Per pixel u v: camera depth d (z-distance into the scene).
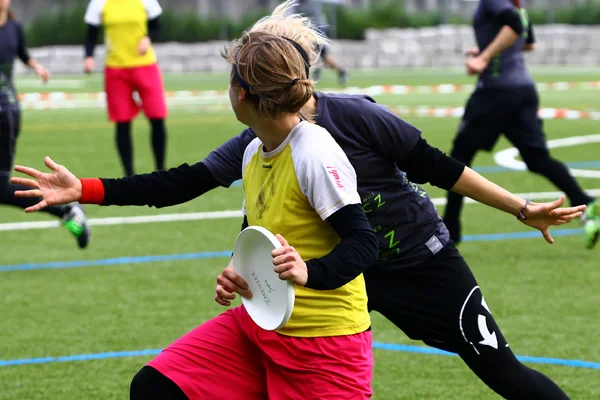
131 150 19.20
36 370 8.56
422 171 6.05
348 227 5.13
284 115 5.32
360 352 5.52
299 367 5.48
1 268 12.59
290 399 5.55
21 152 24.78
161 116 19.14
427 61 71.69
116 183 6.01
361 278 5.59
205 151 24.64
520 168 21.14
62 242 14.25
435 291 6.33
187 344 5.78
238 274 5.62
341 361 5.45
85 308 10.60
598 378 8.24
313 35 5.70
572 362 8.66
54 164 5.89
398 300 6.36
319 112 5.91
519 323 9.84
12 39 15.12
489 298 10.80
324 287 5.00
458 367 8.60
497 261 12.63
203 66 70.88
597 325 9.77
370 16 76.12
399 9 77.06
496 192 6.11
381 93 44.72
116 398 7.86
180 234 14.70
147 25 18.92
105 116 36.47
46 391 8.02
